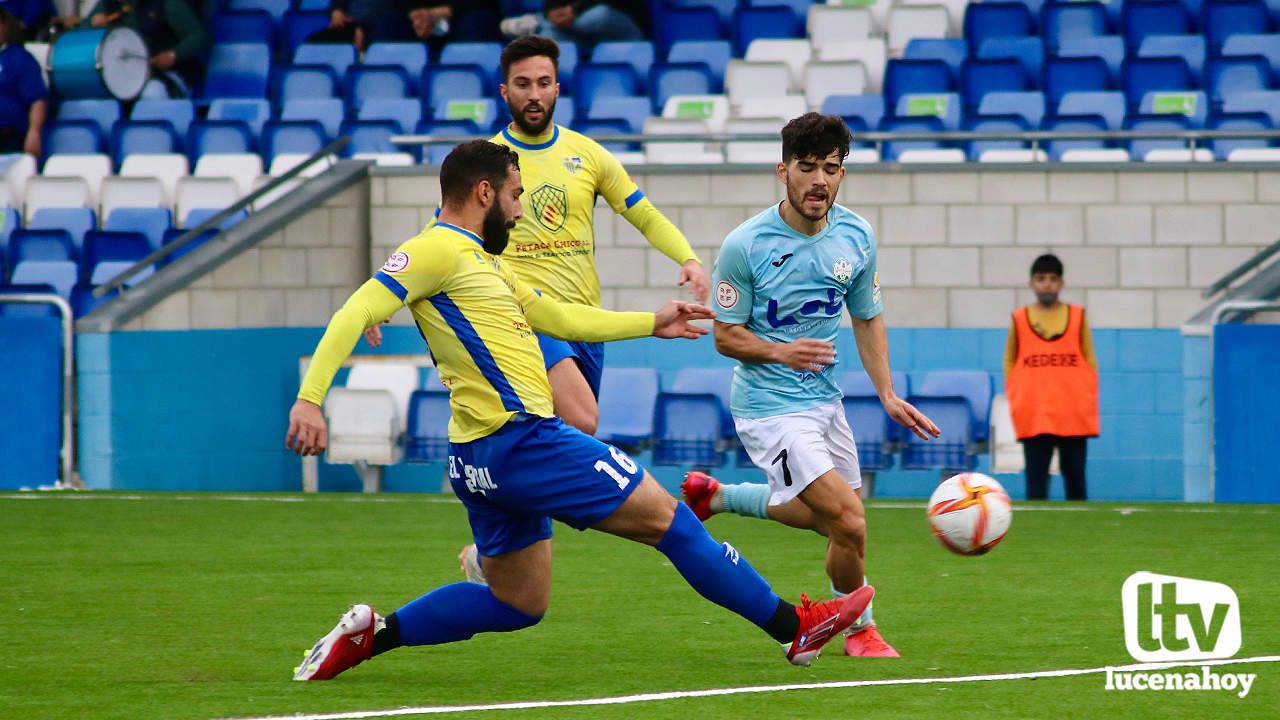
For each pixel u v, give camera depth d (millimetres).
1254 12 48750
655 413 38312
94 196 47656
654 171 41156
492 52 52938
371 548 26078
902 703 14102
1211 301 39125
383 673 15812
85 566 23922
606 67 49594
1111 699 14297
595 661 16500
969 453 37531
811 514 17688
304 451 13914
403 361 41094
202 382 38906
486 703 14141
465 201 14781
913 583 22078
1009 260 39969
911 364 40375
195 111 52000
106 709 13930
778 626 15062
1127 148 43594
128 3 55656
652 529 14688
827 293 17297
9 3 57844
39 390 37688
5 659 16531
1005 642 17516
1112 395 39688
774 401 17234
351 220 42531
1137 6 49594
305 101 50500
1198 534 27312
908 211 40312
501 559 15039
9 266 44438
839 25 51875
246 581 22422
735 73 48812
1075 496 34000
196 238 43625
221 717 13531
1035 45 48750
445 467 40031
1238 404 34531
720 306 17266
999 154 41969
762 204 40688
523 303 14992
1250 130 40719
